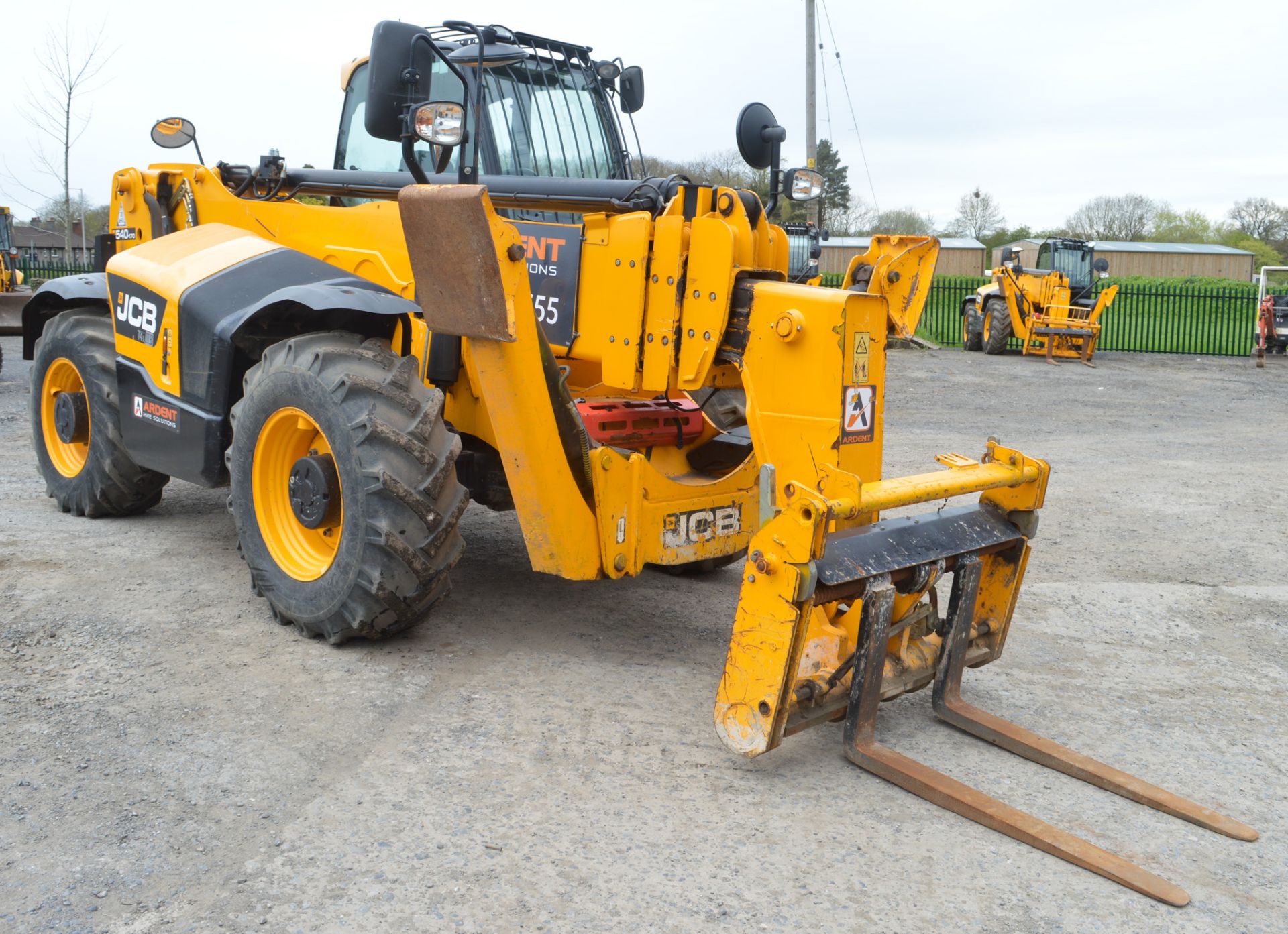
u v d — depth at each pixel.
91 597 4.17
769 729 2.83
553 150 4.73
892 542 3.04
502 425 3.50
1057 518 6.62
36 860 2.39
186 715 3.17
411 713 3.26
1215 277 47.25
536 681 3.57
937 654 3.38
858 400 3.17
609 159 4.96
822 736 3.25
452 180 4.20
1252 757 3.25
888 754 3.01
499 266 3.27
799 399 3.21
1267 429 11.36
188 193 5.29
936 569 3.12
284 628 3.94
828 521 2.74
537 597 4.54
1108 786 2.98
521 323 3.35
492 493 4.30
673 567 5.00
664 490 3.72
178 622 3.95
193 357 4.25
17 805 2.62
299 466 3.74
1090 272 21.94
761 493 2.86
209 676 3.47
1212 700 3.73
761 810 2.76
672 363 3.55
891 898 2.39
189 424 4.33
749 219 3.56
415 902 2.29
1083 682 3.86
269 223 4.89
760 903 2.34
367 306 3.69
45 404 5.53
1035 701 3.64
